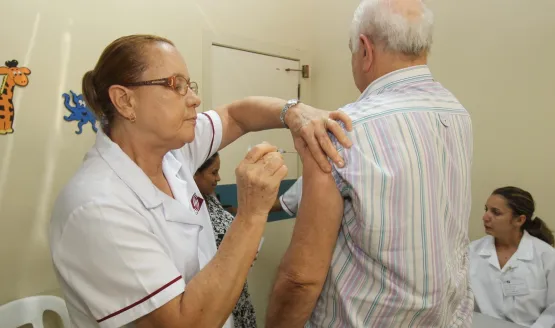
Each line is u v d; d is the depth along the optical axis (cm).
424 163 74
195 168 107
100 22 188
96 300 66
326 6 297
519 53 210
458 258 89
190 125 78
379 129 74
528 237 191
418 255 74
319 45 305
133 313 65
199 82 235
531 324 182
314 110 88
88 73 79
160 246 70
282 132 291
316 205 76
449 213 80
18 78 164
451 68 237
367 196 72
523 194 190
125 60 72
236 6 255
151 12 208
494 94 221
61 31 176
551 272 179
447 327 89
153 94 72
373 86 86
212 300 66
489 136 224
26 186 168
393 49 82
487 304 193
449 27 235
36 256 171
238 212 72
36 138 170
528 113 209
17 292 166
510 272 188
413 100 79
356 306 80
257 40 270
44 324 170
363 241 75
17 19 164
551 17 198
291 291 80
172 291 65
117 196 71
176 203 83
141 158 81
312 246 77
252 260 70
